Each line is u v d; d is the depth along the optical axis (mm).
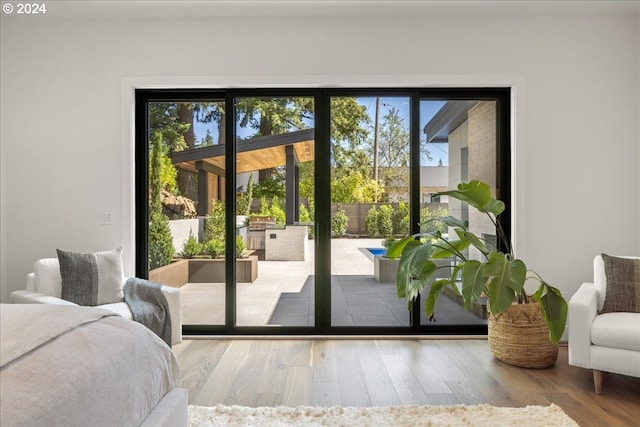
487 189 2922
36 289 3053
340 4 3416
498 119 3809
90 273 3053
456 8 3498
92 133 3645
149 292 3094
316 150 3773
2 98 3643
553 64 3621
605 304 2836
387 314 3787
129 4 3400
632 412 2307
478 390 2586
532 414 2230
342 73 3631
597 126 3629
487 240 3801
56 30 3633
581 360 2564
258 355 3217
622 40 3619
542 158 3635
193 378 2764
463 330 3732
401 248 3238
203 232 3814
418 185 3787
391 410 2268
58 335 1252
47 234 3637
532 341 2934
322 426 2100
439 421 2150
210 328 3736
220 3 3391
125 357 1373
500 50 3621
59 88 3635
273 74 3631
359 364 3025
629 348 2436
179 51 3633
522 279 2648
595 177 3627
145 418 1443
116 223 3645
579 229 3629
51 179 3639
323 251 3766
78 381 1106
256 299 3779
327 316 3744
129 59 3635
